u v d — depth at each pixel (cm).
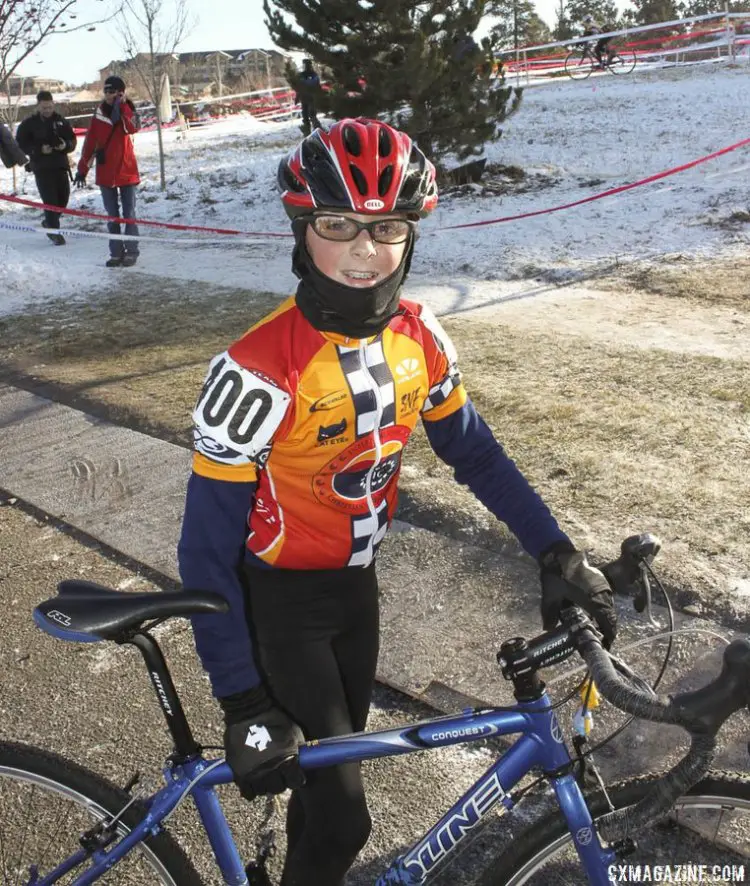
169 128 2695
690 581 322
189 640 328
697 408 480
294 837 192
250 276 902
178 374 608
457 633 315
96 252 1087
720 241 848
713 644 292
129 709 294
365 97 1075
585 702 164
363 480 176
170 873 177
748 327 626
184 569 162
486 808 169
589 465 420
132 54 1703
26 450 512
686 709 131
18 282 911
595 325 656
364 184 152
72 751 277
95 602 161
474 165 1199
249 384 158
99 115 943
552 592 164
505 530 368
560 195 1098
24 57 1185
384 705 288
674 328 635
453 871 224
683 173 1123
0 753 183
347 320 161
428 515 388
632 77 2130
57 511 437
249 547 181
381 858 230
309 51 1061
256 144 2009
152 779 264
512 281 810
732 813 174
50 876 181
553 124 1560
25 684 310
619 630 305
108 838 176
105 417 548
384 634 319
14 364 661
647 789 162
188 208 1366
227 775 170
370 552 185
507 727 163
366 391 167
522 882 170
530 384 535
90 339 711
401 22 1028
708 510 373
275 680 180
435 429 191
